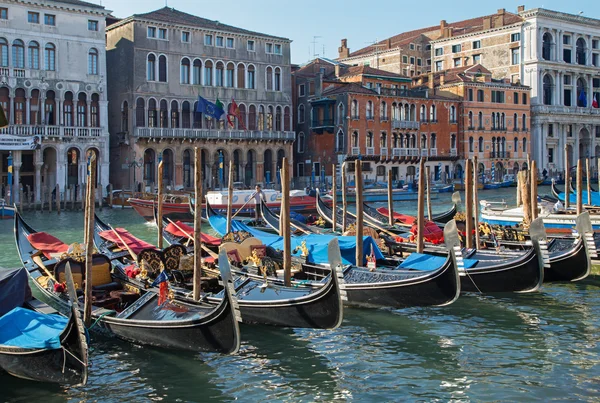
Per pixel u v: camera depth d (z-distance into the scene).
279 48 53.06
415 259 16.38
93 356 12.44
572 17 71.50
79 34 43.56
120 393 10.84
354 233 20.38
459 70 65.38
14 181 41.03
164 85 47.03
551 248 18.52
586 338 13.53
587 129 74.56
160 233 19.08
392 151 56.47
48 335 10.54
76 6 43.09
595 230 21.16
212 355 12.47
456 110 61.16
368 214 26.61
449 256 14.31
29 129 41.00
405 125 57.12
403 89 57.09
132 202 34.72
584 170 70.19
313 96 56.03
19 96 41.47
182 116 48.28
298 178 55.00
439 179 60.38
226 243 17.09
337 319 12.80
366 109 54.81
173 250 15.77
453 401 10.51
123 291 14.49
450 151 60.84
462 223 21.55
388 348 13.01
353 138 54.06
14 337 10.77
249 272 15.91
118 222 34.38
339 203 45.03
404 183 54.81
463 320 14.84
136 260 15.63
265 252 17.50
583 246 16.89
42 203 38.50
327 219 26.95
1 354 10.76
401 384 11.21
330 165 55.03
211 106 46.66
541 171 69.06
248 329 14.09
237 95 50.69
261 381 11.37
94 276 14.73
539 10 68.25
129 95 46.06
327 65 60.47
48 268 16.22
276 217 25.94
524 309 15.66
